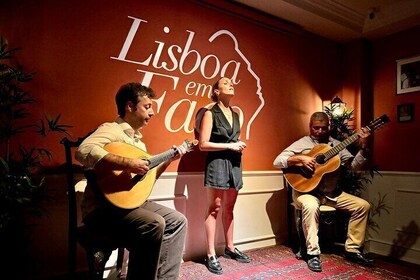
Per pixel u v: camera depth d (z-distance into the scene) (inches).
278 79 134.3
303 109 142.5
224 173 95.5
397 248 129.3
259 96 127.9
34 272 79.7
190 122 109.1
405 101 133.9
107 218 67.8
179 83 106.7
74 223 73.3
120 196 66.6
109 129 72.2
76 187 85.7
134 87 75.9
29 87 80.7
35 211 73.0
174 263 73.2
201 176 109.6
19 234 72.1
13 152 78.4
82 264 87.3
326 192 110.7
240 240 118.6
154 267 65.8
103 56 91.7
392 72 140.3
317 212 103.7
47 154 76.5
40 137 82.0
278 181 131.5
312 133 119.3
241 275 92.3
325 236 131.0
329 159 107.4
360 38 148.1
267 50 131.3
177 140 105.7
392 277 95.0
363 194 140.3
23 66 80.1
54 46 84.4
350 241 109.2
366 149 111.0
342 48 156.1
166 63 103.9
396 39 139.9
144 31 99.5
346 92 152.9
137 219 66.4
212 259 96.5
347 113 135.0
